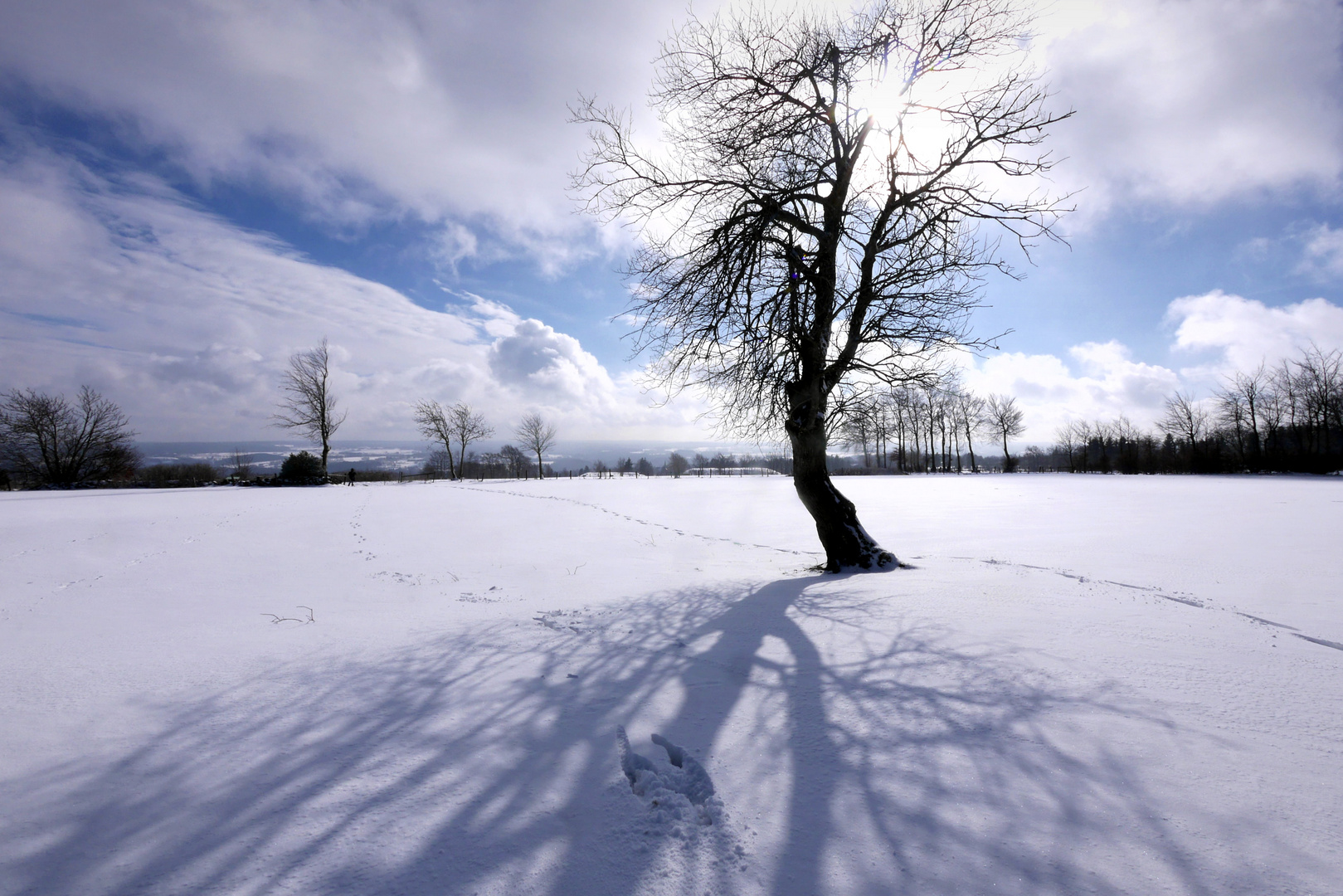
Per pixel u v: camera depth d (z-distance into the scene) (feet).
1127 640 14.29
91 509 54.85
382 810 7.84
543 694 11.96
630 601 21.49
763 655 14.12
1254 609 17.52
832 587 22.33
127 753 9.46
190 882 6.45
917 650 13.79
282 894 6.25
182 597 22.70
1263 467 140.15
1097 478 126.72
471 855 6.89
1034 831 7.06
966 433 202.80
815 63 27.81
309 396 131.44
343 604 21.65
